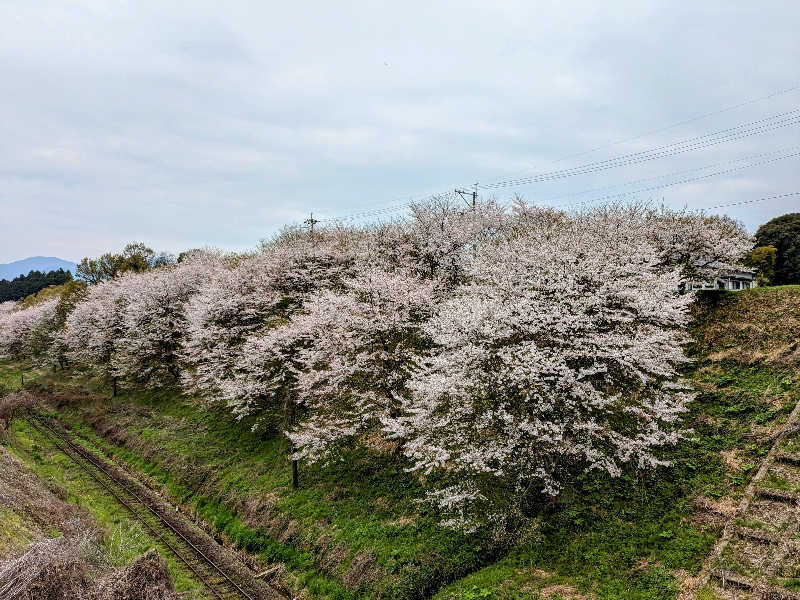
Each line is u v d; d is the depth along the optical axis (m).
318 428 21.88
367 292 24.02
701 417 18.09
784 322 20.53
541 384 15.35
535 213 34.19
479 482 17.23
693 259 25.62
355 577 16.34
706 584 11.84
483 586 14.15
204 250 57.38
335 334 22.70
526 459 15.94
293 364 25.67
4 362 66.62
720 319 22.50
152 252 67.25
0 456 21.59
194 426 30.77
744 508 13.55
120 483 26.09
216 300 31.28
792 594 10.84
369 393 21.72
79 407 39.75
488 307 17.38
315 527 19.08
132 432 32.16
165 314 39.38
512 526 16.25
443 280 27.84
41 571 11.20
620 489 16.27
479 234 32.66
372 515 18.72
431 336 21.05
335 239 40.09
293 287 33.41
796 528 12.45
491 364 16.64
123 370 39.38
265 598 16.67
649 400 16.25
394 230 33.72
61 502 19.98
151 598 12.16
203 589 17.03
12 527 14.56
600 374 16.70
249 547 19.84
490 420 15.95
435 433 17.67
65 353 51.06
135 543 19.56
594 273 17.73
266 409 28.64
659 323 18.38
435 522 17.45
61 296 58.69
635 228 25.78
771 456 14.95
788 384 17.73
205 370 30.39
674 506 15.04
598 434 15.69
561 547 14.80
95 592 11.90
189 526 21.80
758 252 35.09
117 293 44.59
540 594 13.23
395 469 20.91
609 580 13.12
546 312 16.97
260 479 23.23
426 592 15.09
